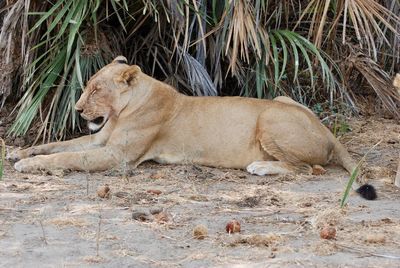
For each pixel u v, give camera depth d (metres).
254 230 8.38
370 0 13.23
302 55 14.42
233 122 11.60
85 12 12.52
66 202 9.41
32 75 12.68
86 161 11.16
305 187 10.42
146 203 9.43
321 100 14.84
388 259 7.48
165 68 14.03
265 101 11.70
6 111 13.96
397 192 10.23
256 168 11.10
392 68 15.19
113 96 11.47
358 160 12.10
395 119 14.78
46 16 12.16
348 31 15.21
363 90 15.58
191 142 11.66
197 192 10.05
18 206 9.22
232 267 7.23
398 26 14.86
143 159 11.62
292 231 8.34
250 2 13.23
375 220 8.74
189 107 11.79
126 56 13.94
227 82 14.35
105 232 8.23
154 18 13.35
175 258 7.48
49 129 12.72
